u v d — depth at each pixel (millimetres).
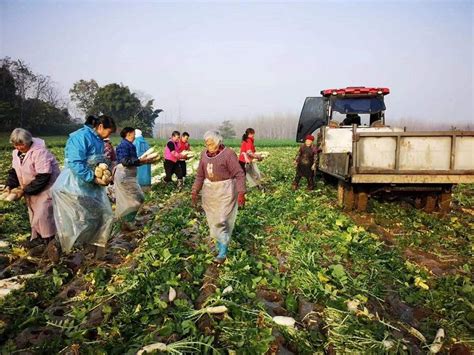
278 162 21141
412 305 4297
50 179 5555
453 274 5129
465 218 8047
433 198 8148
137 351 3148
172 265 4996
